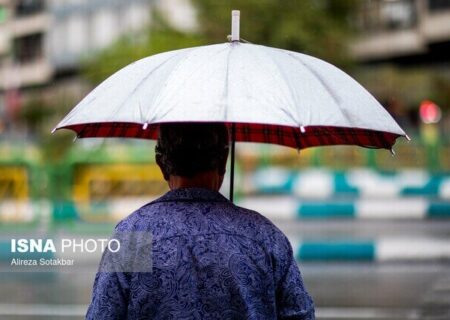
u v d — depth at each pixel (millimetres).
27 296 15375
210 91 4418
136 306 4258
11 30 97875
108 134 5641
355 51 50219
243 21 44312
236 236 4375
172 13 47875
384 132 5027
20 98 93750
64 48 91562
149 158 25641
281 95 4480
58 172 24500
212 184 4594
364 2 51375
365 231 23625
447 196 30359
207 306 4262
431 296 15523
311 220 26156
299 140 5883
